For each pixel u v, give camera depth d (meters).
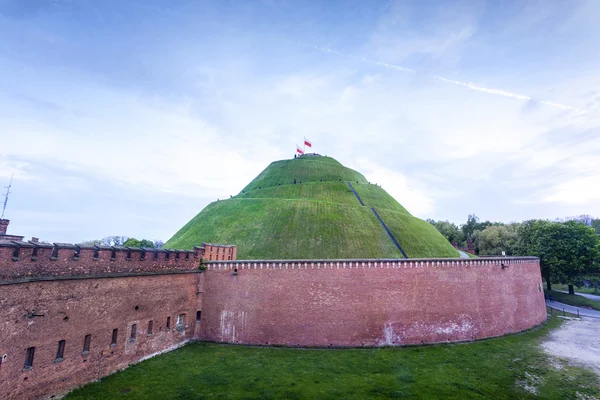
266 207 67.38
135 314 25.80
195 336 33.16
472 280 35.75
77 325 20.94
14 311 17.23
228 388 22.14
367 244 56.03
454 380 24.27
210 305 33.62
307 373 25.14
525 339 35.88
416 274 33.72
